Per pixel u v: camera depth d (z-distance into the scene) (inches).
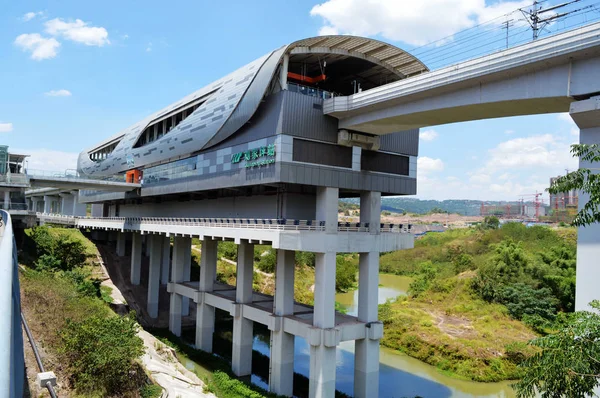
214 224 1599.4
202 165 1787.6
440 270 3518.7
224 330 2191.2
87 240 2935.5
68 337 935.7
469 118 1205.7
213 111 1673.2
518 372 1649.9
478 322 2153.1
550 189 610.2
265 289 2977.4
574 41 861.2
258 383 1504.7
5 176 1973.4
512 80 1000.2
